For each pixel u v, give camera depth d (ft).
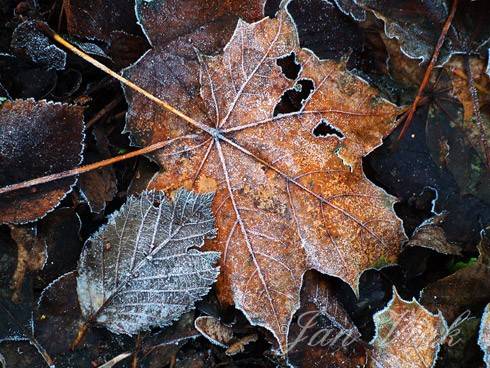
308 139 1.53
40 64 1.54
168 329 1.53
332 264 1.53
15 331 1.49
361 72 1.61
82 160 1.51
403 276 1.58
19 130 1.48
